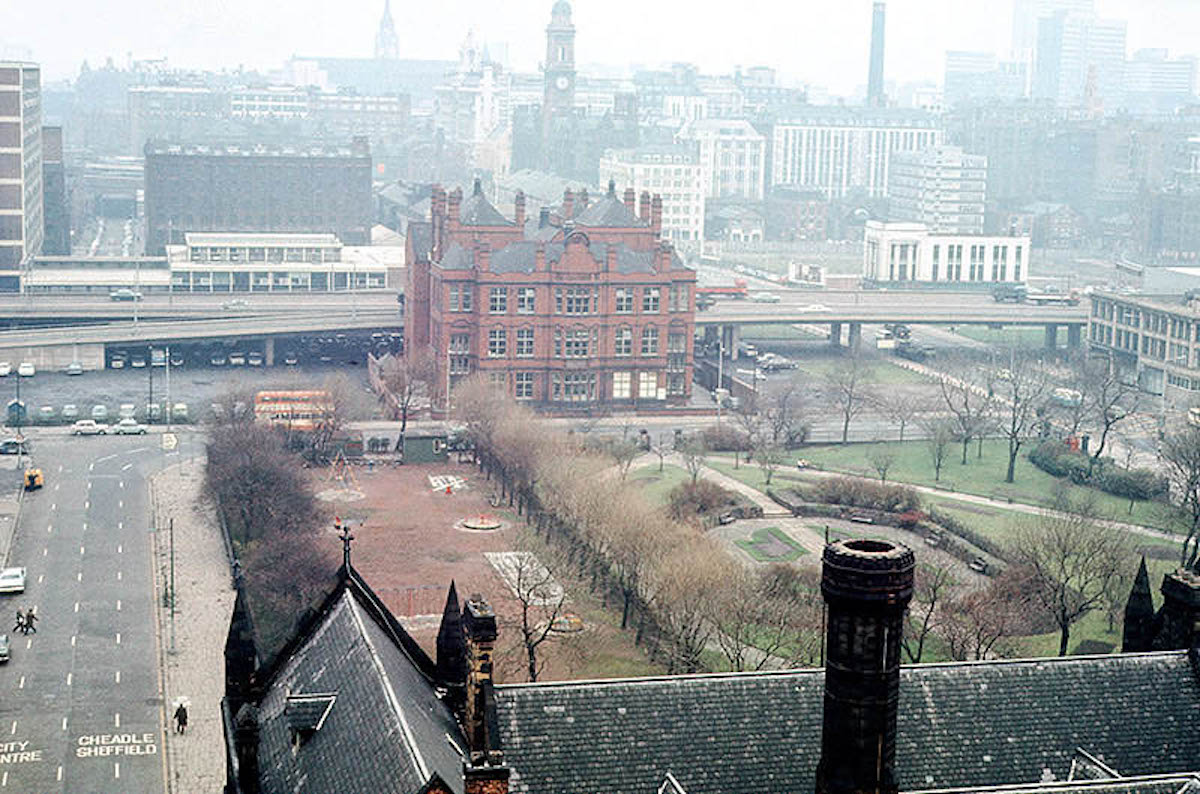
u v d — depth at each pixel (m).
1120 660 105.38
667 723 99.12
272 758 97.69
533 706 98.50
